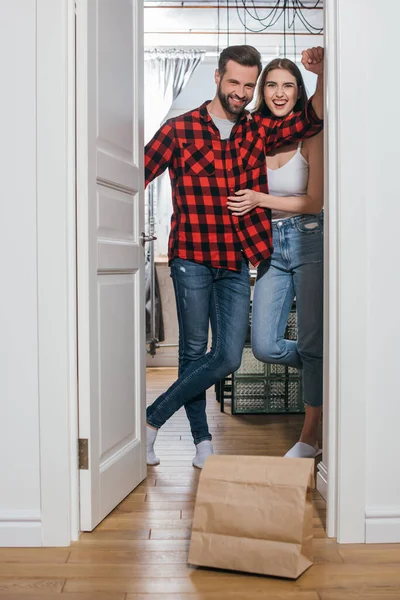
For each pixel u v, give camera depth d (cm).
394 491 229
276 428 402
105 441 250
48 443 225
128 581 199
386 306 227
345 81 223
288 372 445
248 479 207
